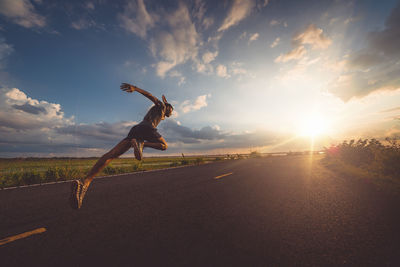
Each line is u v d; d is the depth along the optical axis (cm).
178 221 301
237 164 1471
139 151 234
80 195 226
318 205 373
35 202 430
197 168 1259
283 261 189
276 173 841
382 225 272
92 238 246
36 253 211
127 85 252
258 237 243
